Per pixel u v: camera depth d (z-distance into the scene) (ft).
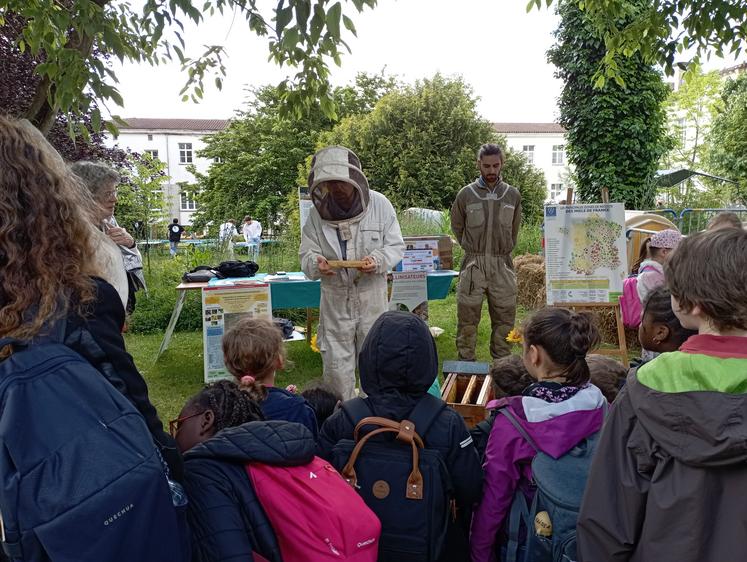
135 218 40.98
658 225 22.47
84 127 10.01
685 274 4.00
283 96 13.84
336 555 4.30
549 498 5.37
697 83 105.40
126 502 2.86
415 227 37.01
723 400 3.49
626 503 3.93
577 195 46.26
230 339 8.23
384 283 12.48
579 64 42.16
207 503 4.18
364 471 5.52
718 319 3.84
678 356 3.87
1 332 2.92
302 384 17.34
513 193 16.08
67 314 3.13
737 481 3.49
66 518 2.71
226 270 19.57
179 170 157.38
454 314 27.14
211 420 5.30
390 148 68.03
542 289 26.05
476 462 5.82
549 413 5.74
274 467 4.45
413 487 5.37
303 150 97.55
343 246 12.10
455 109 68.18
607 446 4.16
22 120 3.37
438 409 5.82
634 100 41.50
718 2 13.15
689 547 3.54
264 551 4.32
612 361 8.11
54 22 9.26
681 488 3.60
